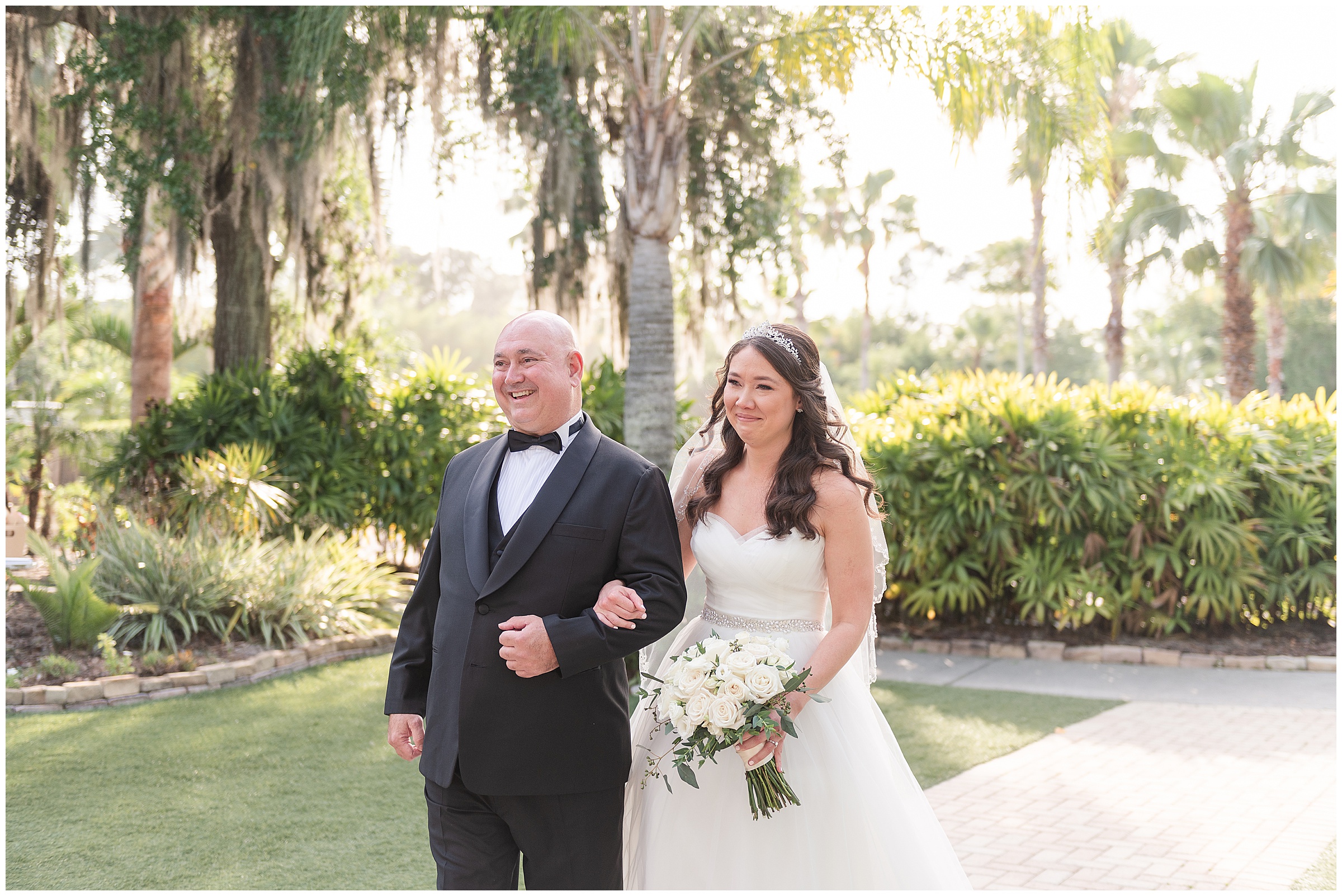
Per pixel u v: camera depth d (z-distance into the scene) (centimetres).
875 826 245
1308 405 789
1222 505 710
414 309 4938
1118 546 721
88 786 420
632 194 711
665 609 227
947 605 786
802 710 247
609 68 892
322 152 933
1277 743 496
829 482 248
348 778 433
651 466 245
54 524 1248
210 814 390
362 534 968
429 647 257
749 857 240
